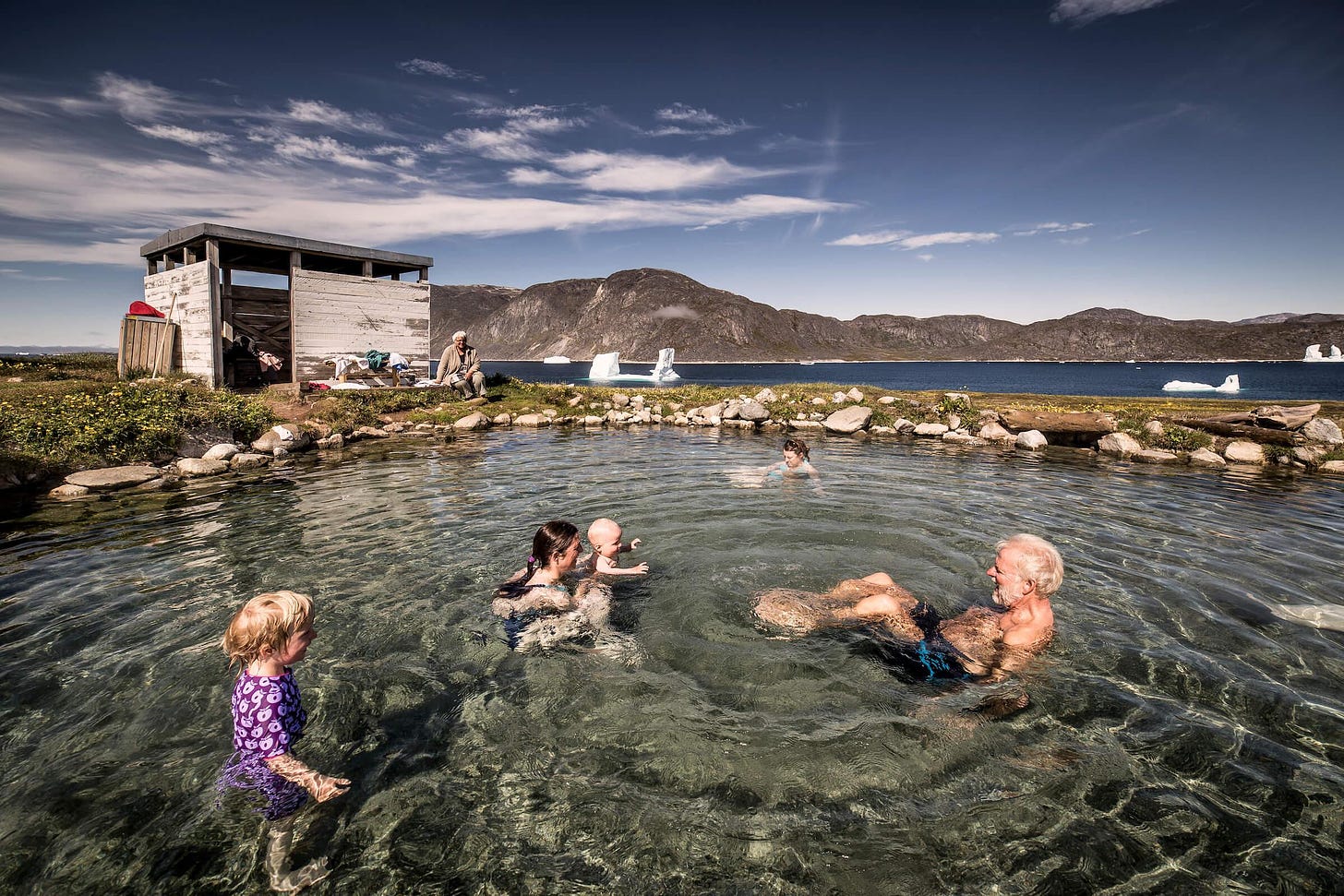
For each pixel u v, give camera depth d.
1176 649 4.54
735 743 3.46
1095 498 9.66
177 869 2.60
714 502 8.91
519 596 5.14
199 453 12.56
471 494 9.45
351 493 9.52
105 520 7.89
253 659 3.11
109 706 3.71
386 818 2.92
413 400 19.73
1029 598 4.57
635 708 3.78
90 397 13.53
